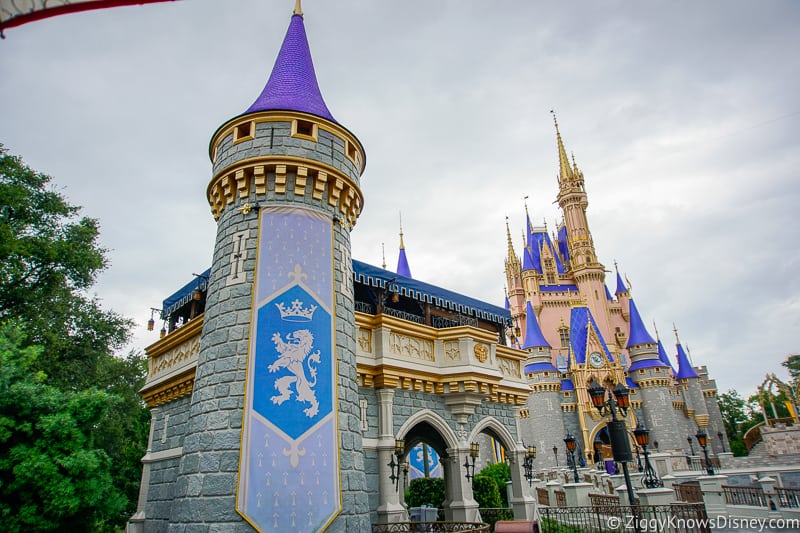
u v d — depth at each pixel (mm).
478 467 34625
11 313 24422
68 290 27141
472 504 17812
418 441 21625
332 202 14688
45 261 25594
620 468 40688
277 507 10836
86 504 11328
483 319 23891
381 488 16047
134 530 17406
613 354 70562
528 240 88812
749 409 86875
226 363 12117
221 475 10969
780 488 17438
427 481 29109
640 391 63656
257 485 10859
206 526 10570
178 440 16562
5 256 23172
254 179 14078
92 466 11336
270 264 13039
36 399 11883
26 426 11188
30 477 10664
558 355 72500
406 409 17656
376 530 15031
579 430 60219
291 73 16703
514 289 82312
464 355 19219
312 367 12508
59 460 11008
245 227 13555
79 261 26812
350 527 11758
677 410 66875
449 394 19047
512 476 21484
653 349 64750
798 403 51500
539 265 84375
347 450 12523
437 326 22438
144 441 31531
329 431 12172
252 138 14492
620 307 78812
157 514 16469
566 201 83875
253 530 10484
